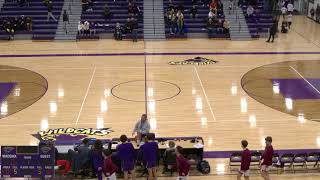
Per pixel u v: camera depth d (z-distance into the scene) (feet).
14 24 107.86
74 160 44.75
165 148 46.93
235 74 79.61
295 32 116.16
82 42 105.09
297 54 93.25
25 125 58.65
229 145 52.85
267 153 42.55
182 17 107.96
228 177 45.57
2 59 89.61
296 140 54.29
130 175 45.14
